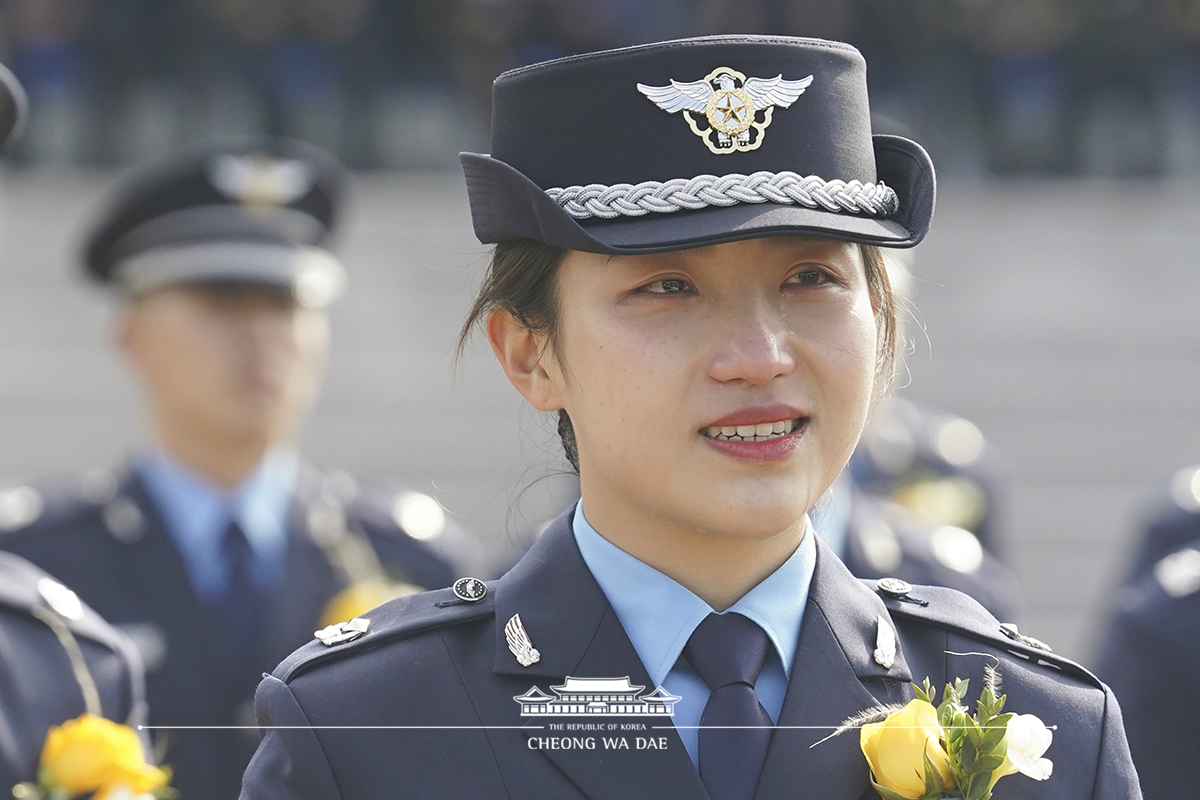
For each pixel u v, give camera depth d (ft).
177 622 46.91
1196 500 47.26
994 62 104.12
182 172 51.13
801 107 21.31
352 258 89.61
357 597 47.83
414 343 88.12
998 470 64.80
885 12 103.35
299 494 50.24
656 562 22.09
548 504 62.59
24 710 31.78
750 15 99.50
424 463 84.94
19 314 86.33
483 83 99.14
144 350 49.83
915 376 91.81
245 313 49.26
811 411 20.89
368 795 21.40
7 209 88.53
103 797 29.43
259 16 96.78
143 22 95.81
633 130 21.15
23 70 94.53
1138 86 104.63
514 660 22.16
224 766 44.62
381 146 97.55
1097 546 86.89
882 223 21.58
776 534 21.07
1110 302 95.14
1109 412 92.07
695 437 20.59
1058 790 21.88
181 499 48.47
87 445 82.79
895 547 45.55
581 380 21.29
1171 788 37.42
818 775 21.15
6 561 34.22
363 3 98.12
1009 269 95.76
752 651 21.70
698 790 20.84
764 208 20.68
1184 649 37.83
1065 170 104.01
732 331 20.48
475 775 21.40
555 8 100.01
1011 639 23.54
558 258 21.61
